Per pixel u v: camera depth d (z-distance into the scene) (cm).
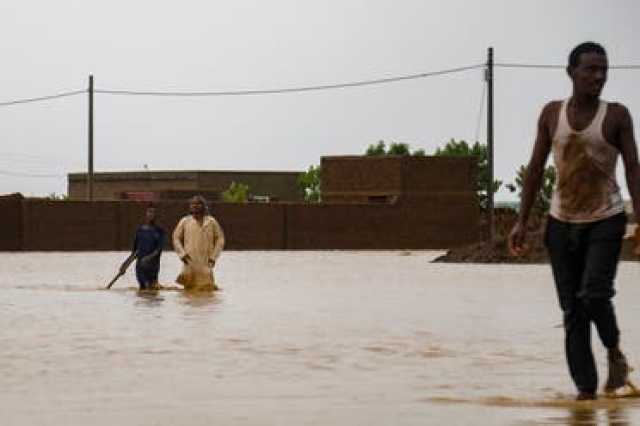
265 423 933
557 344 1716
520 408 1013
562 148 1131
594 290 1122
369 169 9069
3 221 7519
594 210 1127
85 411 1020
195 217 3127
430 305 2573
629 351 1608
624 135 1116
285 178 13600
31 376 1312
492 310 2416
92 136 8838
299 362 1465
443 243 8912
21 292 3039
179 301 2669
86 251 7625
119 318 2145
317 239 8475
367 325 2028
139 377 1306
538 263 5478
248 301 2678
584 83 1113
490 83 7838
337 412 998
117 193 12044
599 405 1035
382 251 8062
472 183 9006
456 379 1309
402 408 1021
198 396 1148
